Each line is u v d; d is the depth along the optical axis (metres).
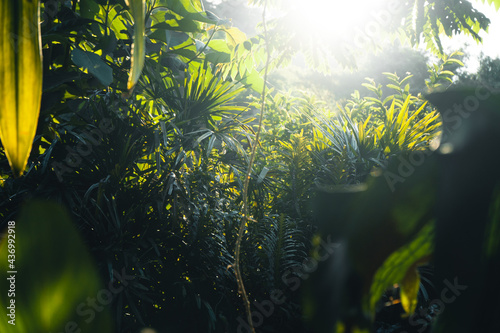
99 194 2.03
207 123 2.70
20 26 0.51
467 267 0.44
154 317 2.11
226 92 2.78
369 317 0.45
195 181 2.47
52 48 2.63
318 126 3.14
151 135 2.43
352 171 3.03
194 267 2.24
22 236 0.31
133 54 0.53
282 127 3.57
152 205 2.31
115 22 3.21
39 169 2.28
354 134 3.18
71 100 2.41
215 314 2.15
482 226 0.44
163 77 2.83
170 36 2.98
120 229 2.06
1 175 2.36
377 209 0.46
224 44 3.20
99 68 2.28
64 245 0.32
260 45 2.94
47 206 0.32
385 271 0.48
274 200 2.96
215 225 2.37
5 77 0.52
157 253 2.06
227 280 2.33
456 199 0.44
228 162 2.70
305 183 2.91
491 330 0.44
